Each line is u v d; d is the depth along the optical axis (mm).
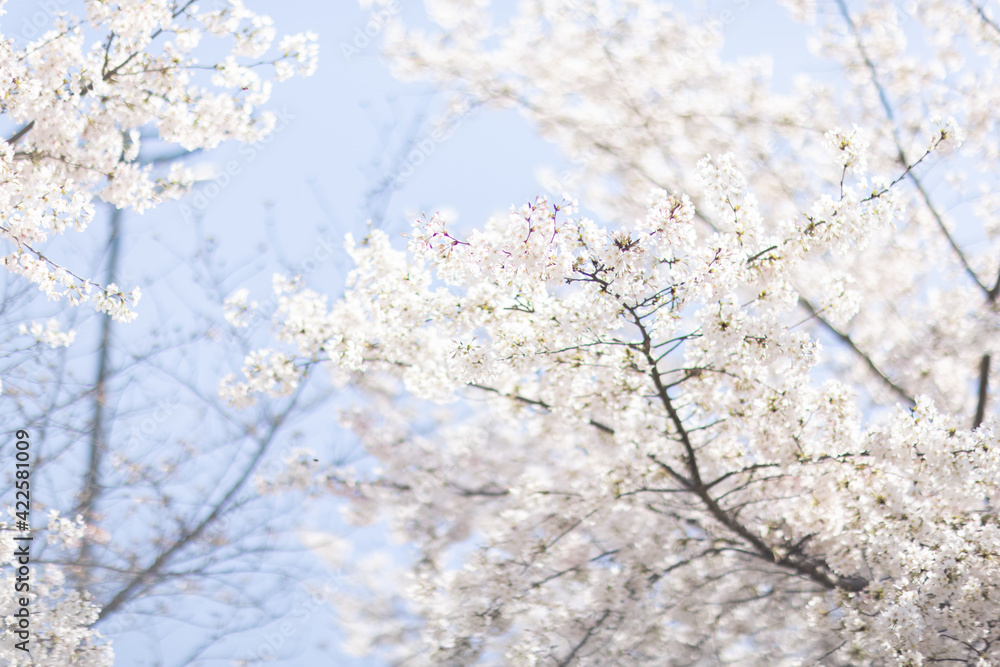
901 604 3639
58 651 4609
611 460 4605
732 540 5121
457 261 3480
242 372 4336
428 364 4254
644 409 4270
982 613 3834
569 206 3219
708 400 4035
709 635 5836
